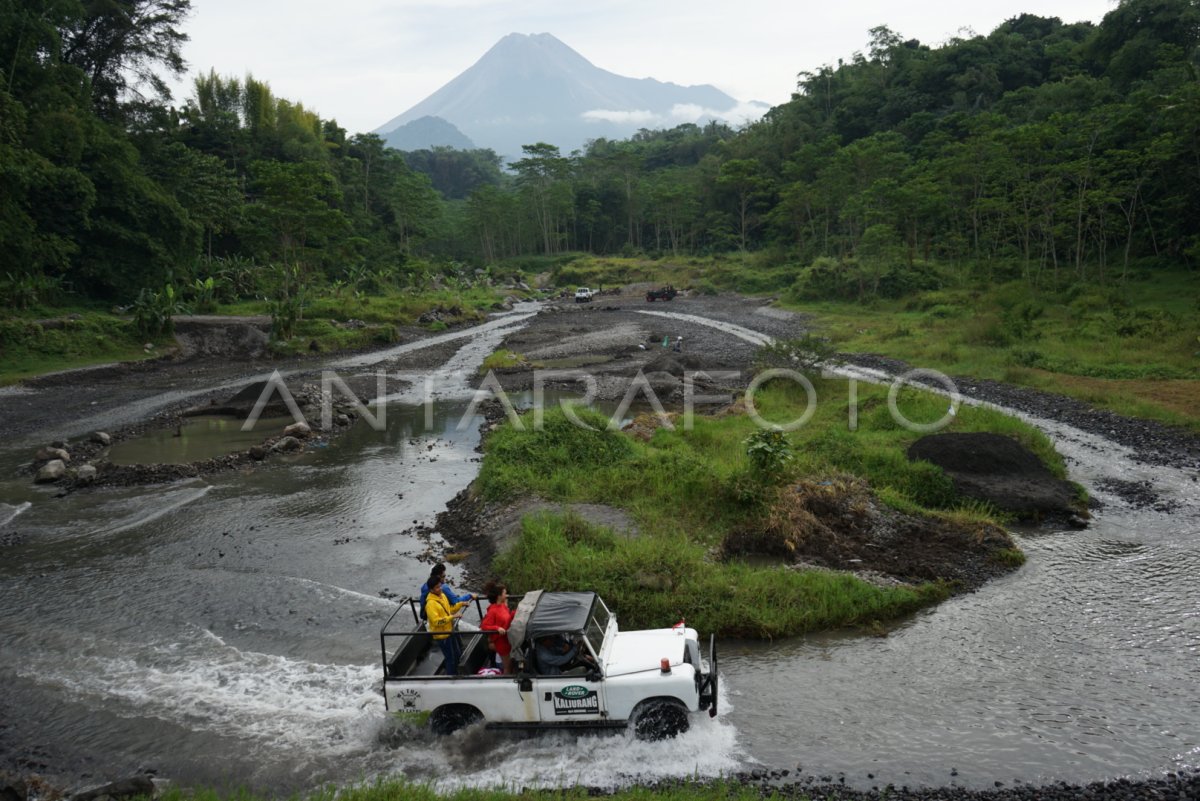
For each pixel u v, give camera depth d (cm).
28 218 5572
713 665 1037
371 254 11225
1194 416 2642
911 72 13600
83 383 4500
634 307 8762
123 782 927
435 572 1134
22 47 6312
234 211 8919
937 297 6700
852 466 2073
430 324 7194
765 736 1012
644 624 1330
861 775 924
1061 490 1962
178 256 6900
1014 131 6888
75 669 1281
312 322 6159
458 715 1021
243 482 2423
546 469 2112
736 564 1541
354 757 1014
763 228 14100
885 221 8694
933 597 1440
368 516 2058
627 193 16188
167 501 2236
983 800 865
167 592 1595
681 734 988
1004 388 3303
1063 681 1139
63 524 2052
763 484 1791
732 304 8581
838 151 10181
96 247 6281
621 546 1563
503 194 15550
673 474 1964
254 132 11662
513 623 1021
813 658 1232
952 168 7825
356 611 1480
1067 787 887
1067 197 6719
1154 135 6512
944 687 1130
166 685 1223
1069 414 2808
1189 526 1781
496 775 948
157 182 7488
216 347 5562
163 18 8131
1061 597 1435
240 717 1123
